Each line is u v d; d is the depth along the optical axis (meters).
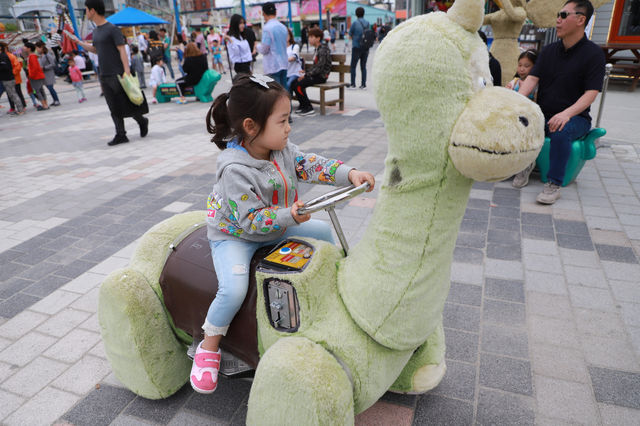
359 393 1.54
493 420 2.02
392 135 1.38
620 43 11.32
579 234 3.72
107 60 6.93
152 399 2.21
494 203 4.42
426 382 1.99
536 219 4.03
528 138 1.22
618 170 5.31
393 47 1.30
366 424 2.01
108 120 9.88
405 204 1.41
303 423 1.44
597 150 6.13
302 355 1.45
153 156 6.73
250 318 1.66
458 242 3.65
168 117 9.78
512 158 1.21
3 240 4.13
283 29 8.18
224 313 1.64
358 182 1.67
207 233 1.92
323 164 1.82
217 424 2.06
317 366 1.43
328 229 2.05
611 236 3.67
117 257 3.73
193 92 11.59
